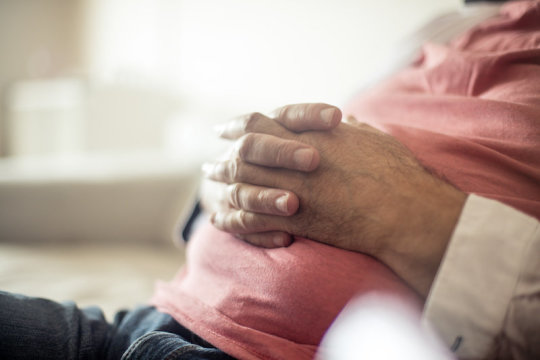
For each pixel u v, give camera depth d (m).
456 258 0.38
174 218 1.27
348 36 1.57
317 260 0.43
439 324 0.38
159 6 2.63
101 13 3.23
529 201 0.39
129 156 1.52
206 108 2.36
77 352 0.51
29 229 1.14
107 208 1.23
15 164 1.35
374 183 0.42
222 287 0.49
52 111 2.83
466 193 0.41
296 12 1.78
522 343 0.36
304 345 0.41
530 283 0.36
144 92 2.79
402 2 1.38
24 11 3.45
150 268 1.09
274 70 1.91
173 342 0.44
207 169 0.55
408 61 0.79
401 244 0.41
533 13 0.59
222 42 2.21
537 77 0.49
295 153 0.43
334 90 1.64
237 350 0.42
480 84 0.54
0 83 3.39
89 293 0.88
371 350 0.40
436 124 0.52
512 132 0.45
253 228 0.47
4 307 0.51
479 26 0.67
